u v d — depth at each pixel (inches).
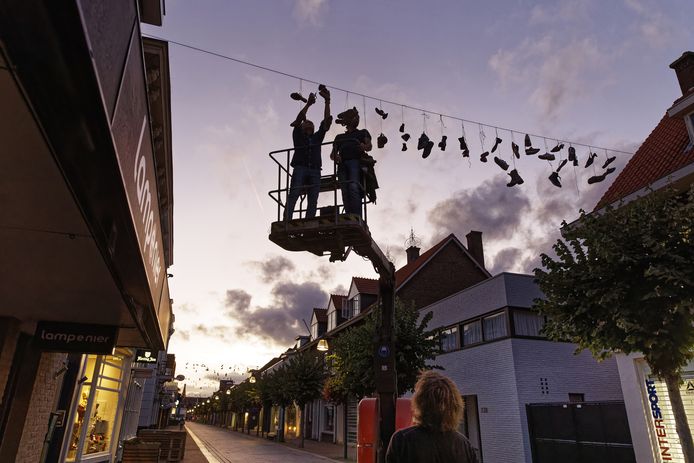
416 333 567.2
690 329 229.6
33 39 55.8
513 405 550.3
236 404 2239.2
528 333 589.0
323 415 1222.3
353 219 197.8
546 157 324.8
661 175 420.2
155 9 255.8
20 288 185.2
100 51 67.3
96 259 146.3
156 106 267.0
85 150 78.9
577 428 462.6
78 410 402.9
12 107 70.2
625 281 246.7
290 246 214.4
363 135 225.5
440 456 95.7
